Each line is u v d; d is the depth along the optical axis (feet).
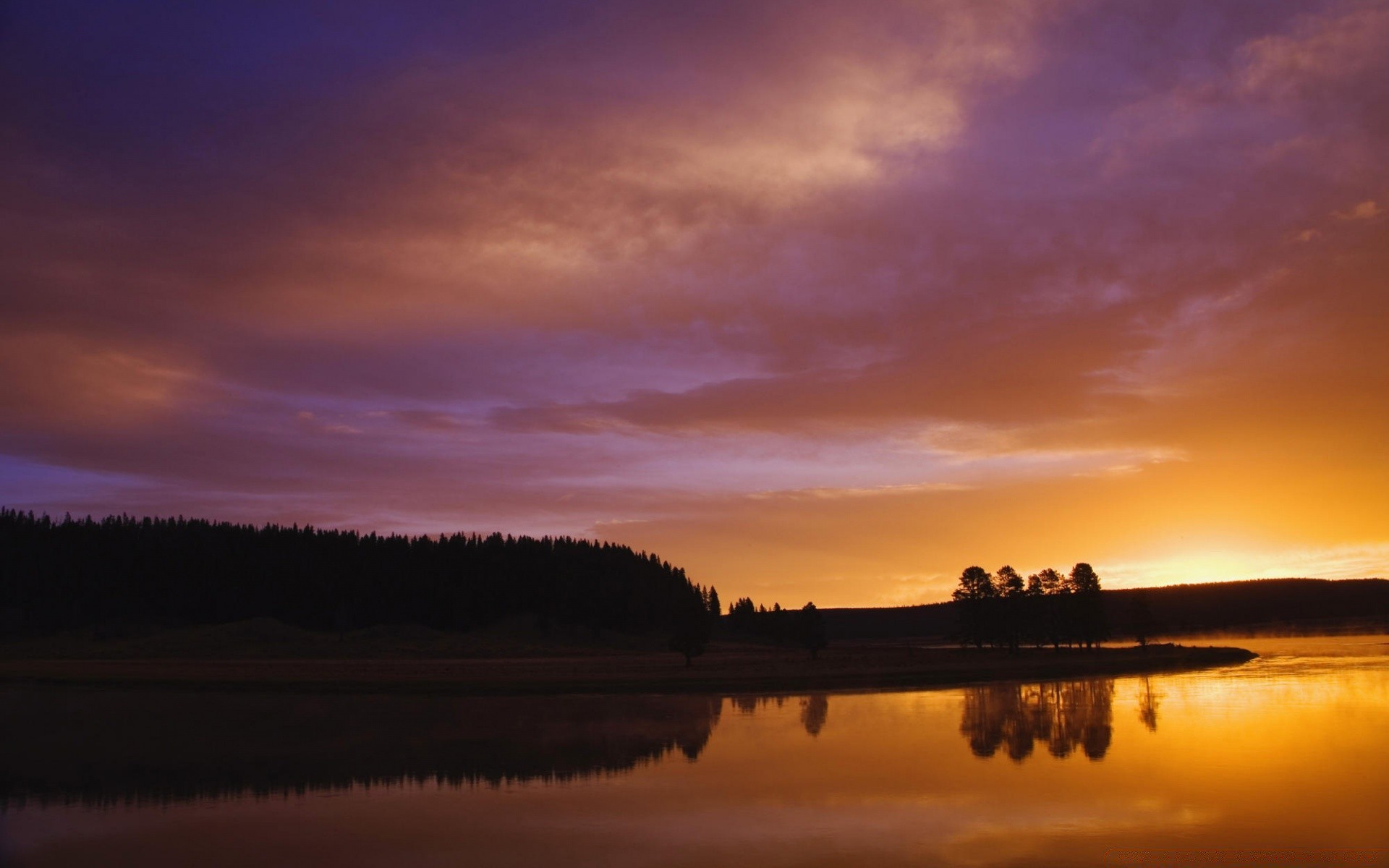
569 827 67.77
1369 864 55.93
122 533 573.33
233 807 77.41
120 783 88.94
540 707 159.74
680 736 117.70
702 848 61.46
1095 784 80.74
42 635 476.54
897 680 209.67
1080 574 382.22
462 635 531.09
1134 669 245.86
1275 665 248.32
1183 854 58.13
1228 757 94.17
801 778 86.07
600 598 572.10
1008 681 212.64
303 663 328.29
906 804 73.77
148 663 328.29
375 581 583.99
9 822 72.59
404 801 78.33
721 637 640.99
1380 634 573.33
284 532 620.49
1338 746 100.37
